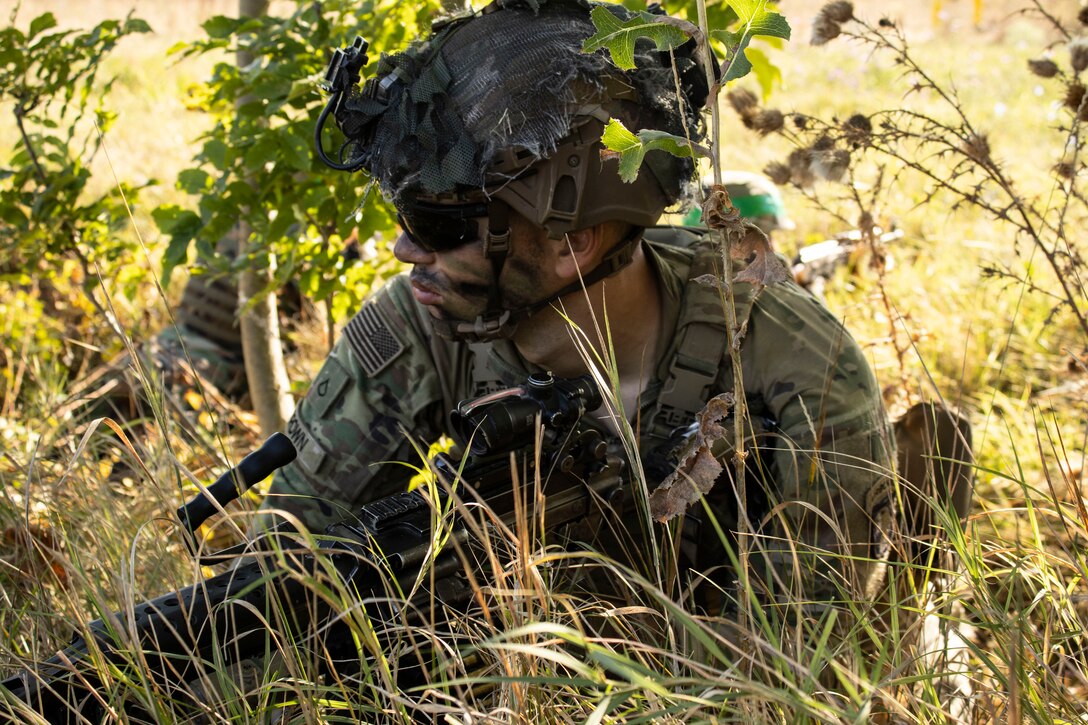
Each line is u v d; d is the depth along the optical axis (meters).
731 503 2.03
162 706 1.50
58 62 3.07
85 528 2.21
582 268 1.89
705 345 2.01
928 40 11.82
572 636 1.25
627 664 1.29
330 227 2.87
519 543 1.50
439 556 1.66
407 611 1.64
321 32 2.73
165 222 2.84
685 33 1.51
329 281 3.02
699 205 1.68
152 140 7.34
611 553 1.94
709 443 1.58
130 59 10.62
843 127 2.17
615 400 1.70
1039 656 1.56
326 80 1.85
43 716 1.51
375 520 1.64
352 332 2.15
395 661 1.52
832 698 1.45
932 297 4.40
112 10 13.62
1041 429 3.35
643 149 1.49
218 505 1.57
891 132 2.19
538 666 1.55
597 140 1.79
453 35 1.83
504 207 1.81
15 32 2.99
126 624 1.54
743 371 2.03
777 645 1.45
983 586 1.65
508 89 1.75
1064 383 3.62
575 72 1.76
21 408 3.60
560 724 1.54
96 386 3.73
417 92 1.77
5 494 2.22
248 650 1.62
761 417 2.00
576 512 1.83
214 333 4.24
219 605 1.55
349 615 1.46
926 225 5.01
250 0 3.04
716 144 1.49
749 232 1.51
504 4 1.84
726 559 2.04
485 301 1.89
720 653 1.33
